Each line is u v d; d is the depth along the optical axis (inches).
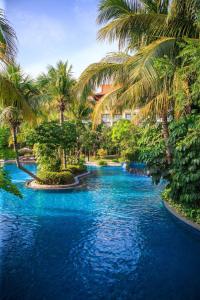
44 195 560.4
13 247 293.7
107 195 562.9
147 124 488.4
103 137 1428.4
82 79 414.0
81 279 225.5
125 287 214.2
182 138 351.3
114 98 421.1
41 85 776.3
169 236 326.0
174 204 415.2
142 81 337.7
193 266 249.8
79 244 301.3
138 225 366.6
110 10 404.2
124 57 442.3
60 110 792.9
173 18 352.8
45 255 273.4
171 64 321.7
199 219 332.5
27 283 219.3
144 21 375.2
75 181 697.6
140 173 884.6
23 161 1262.3
